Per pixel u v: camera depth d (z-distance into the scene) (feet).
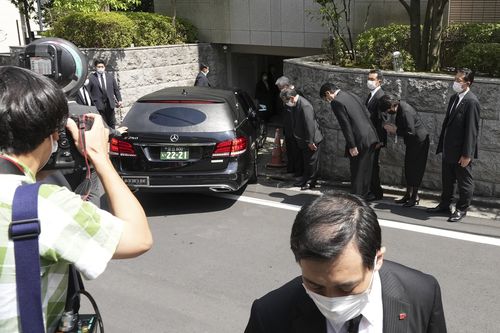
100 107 35.78
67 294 5.62
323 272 5.01
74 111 6.75
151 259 18.62
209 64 45.98
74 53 7.33
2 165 4.78
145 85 41.73
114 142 22.94
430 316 6.14
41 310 4.54
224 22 44.34
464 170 21.02
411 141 22.58
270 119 46.73
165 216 23.02
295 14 40.11
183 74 44.27
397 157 25.86
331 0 31.83
